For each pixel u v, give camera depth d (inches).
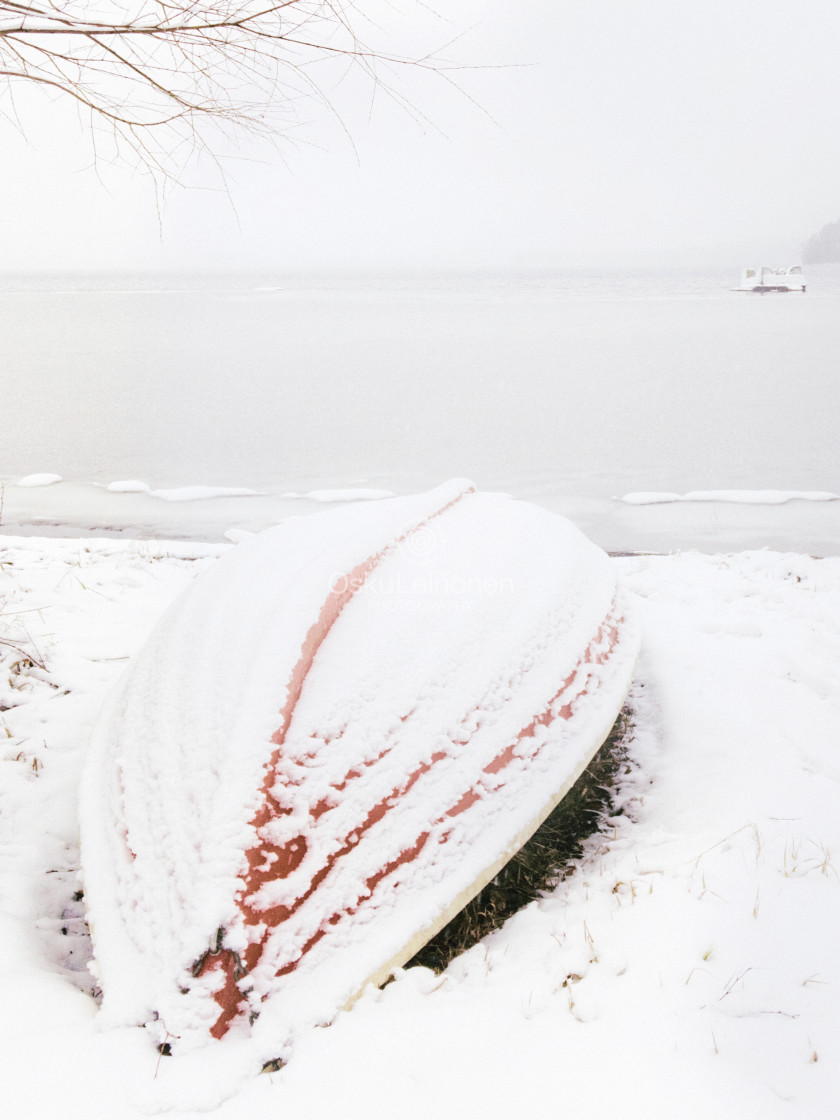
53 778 141.6
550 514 180.9
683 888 103.6
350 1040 76.4
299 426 573.0
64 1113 67.7
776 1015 80.4
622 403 648.4
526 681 119.6
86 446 509.0
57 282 6648.6
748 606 230.5
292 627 107.4
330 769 93.6
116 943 84.3
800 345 1029.8
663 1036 77.7
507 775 107.7
